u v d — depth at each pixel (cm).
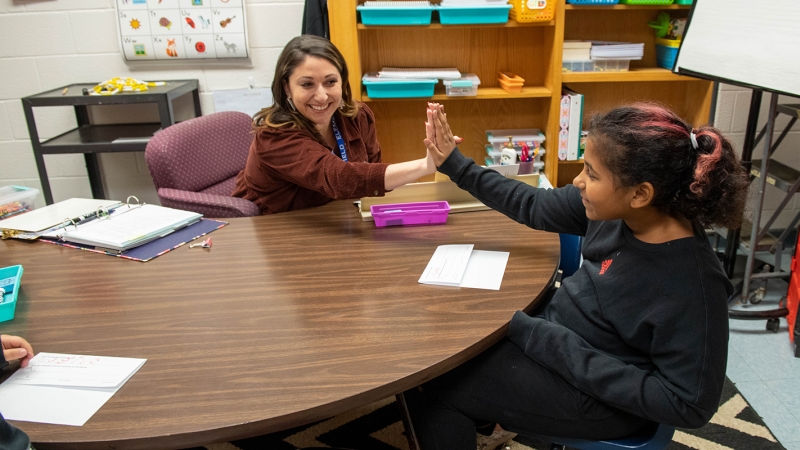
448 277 127
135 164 315
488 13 252
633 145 96
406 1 260
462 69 292
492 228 156
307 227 161
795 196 308
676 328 97
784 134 263
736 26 215
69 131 291
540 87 288
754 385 197
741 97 293
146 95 257
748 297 246
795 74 190
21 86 298
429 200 169
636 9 284
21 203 192
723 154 97
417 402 121
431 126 143
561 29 258
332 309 116
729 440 172
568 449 131
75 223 160
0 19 285
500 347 118
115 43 292
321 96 168
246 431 85
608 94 300
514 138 283
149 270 137
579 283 120
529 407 113
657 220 104
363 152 197
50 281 133
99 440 83
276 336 107
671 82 297
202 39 288
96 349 105
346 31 257
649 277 102
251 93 303
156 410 88
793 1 191
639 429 112
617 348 110
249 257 143
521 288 123
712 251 102
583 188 107
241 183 200
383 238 151
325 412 89
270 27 292
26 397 92
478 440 164
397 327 109
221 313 116
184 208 193
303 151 167
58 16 287
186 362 100
